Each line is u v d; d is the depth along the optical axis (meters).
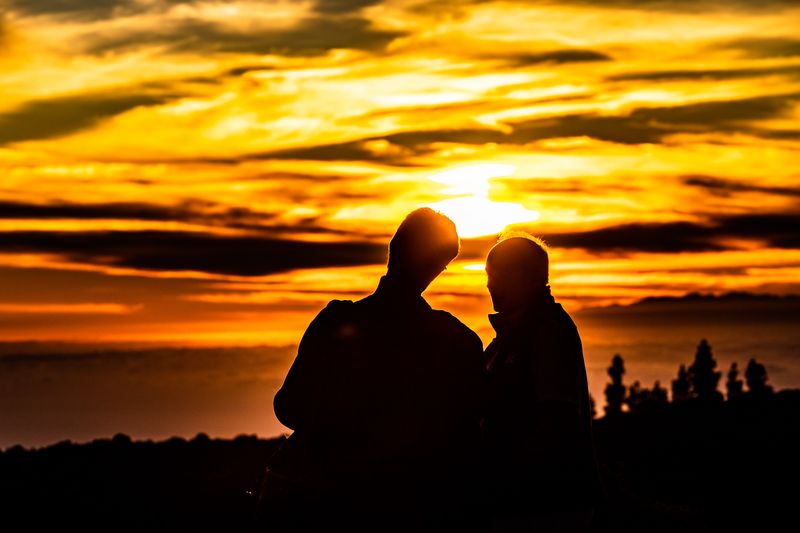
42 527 19.44
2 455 33.66
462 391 6.54
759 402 54.44
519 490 6.90
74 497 22.67
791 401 54.00
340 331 6.48
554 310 7.34
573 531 6.92
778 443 39.97
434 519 6.30
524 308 7.44
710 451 38.59
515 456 7.04
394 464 6.32
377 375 6.40
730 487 29.72
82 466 30.62
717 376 76.69
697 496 27.58
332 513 6.24
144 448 36.34
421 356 6.49
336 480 6.29
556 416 6.93
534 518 6.86
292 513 6.30
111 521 19.89
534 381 7.11
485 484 7.03
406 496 6.28
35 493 23.62
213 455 34.06
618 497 12.74
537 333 7.20
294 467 6.42
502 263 7.50
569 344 7.16
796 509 25.58
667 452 39.31
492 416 7.17
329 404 6.38
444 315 6.73
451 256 6.74
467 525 6.47
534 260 7.47
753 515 24.45
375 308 6.58
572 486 6.86
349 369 6.42
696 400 57.31
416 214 6.73
